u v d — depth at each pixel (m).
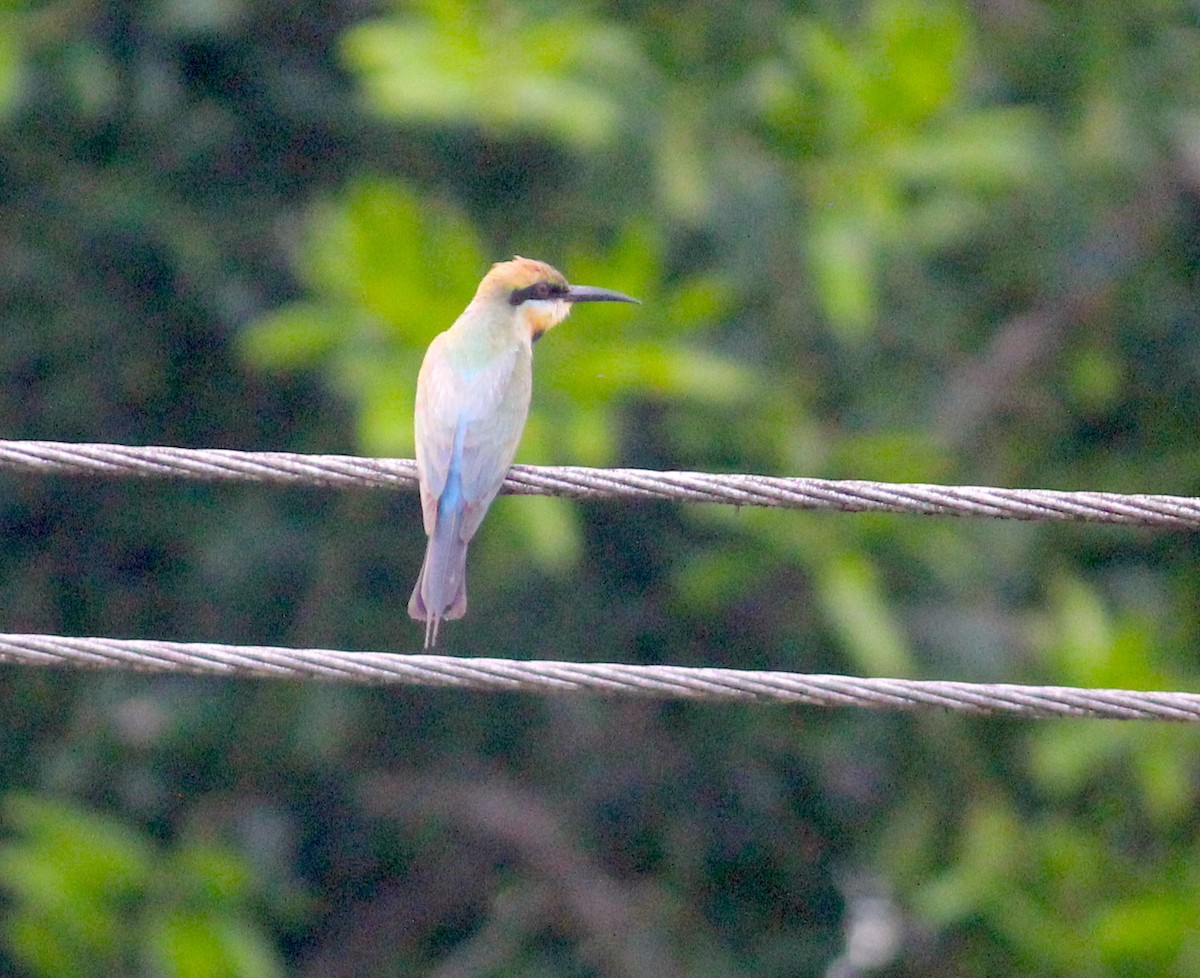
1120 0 15.23
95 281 14.89
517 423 9.89
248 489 15.19
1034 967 13.88
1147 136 15.13
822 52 13.30
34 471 7.77
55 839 13.51
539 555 12.62
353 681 7.43
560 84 12.55
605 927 15.44
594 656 15.15
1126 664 13.49
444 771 15.83
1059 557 15.54
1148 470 15.70
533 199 14.62
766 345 14.23
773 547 13.44
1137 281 15.57
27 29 13.59
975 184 13.67
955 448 14.80
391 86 12.36
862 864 15.34
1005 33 15.35
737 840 15.88
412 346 12.00
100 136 14.59
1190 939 13.24
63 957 13.42
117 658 7.38
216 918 13.69
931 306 15.03
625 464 14.50
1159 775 13.52
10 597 15.56
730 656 15.29
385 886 16.45
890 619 13.56
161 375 15.20
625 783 15.83
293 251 14.56
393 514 14.97
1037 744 14.07
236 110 14.76
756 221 13.65
